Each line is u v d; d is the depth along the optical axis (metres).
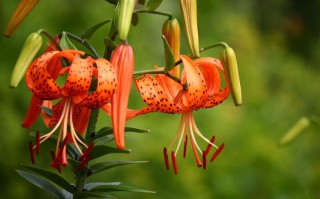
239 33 8.39
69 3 5.89
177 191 5.84
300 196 6.00
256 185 6.00
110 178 5.75
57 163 2.41
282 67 10.13
